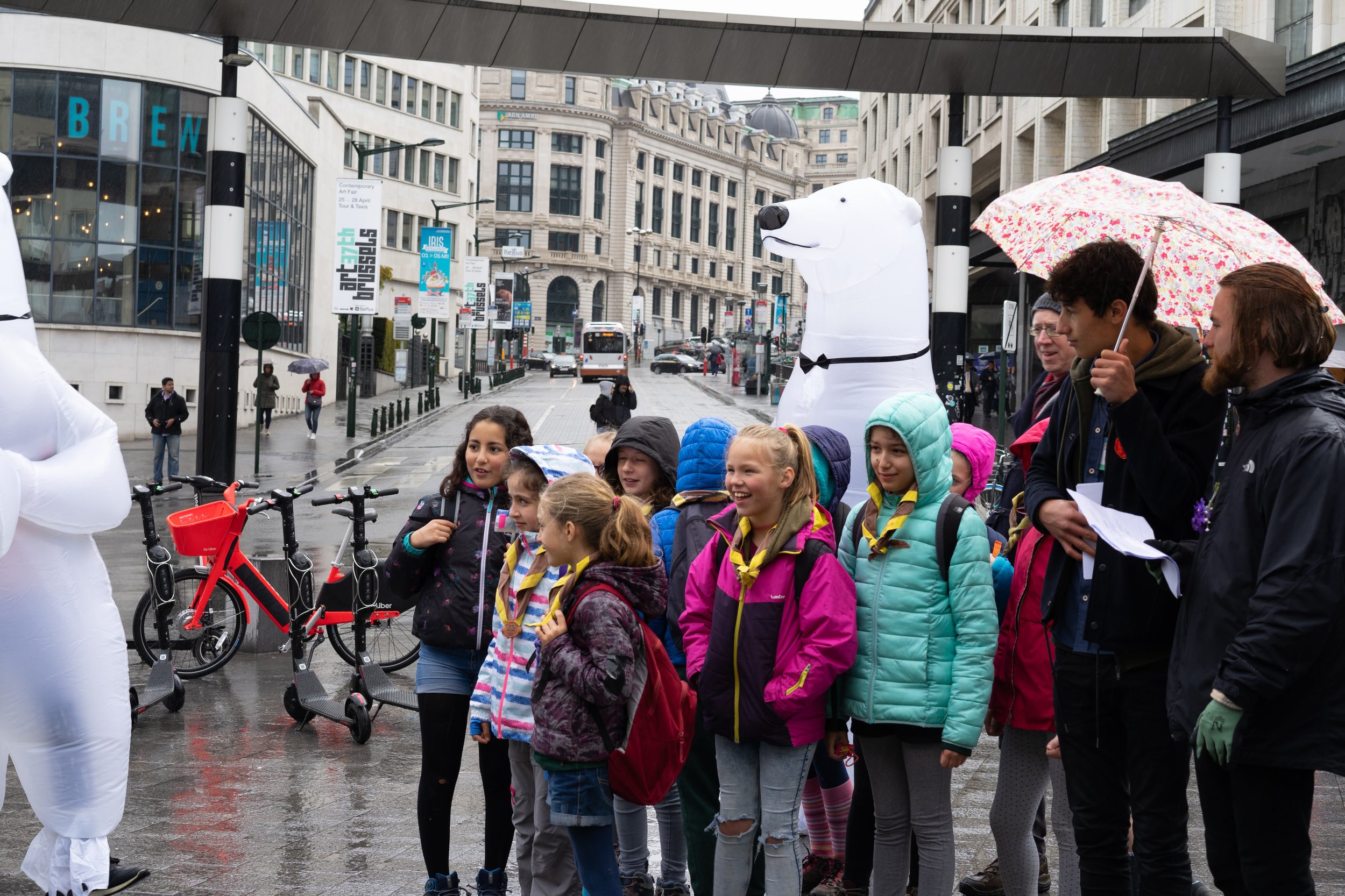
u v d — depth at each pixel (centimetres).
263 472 2466
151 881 475
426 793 455
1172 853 350
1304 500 294
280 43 1180
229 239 1253
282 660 902
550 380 7175
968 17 4103
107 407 3256
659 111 12456
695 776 451
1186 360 353
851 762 550
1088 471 369
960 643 394
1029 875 424
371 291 2795
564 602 390
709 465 461
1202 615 316
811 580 390
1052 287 366
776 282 15138
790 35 1120
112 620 438
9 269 430
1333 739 295
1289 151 1762
